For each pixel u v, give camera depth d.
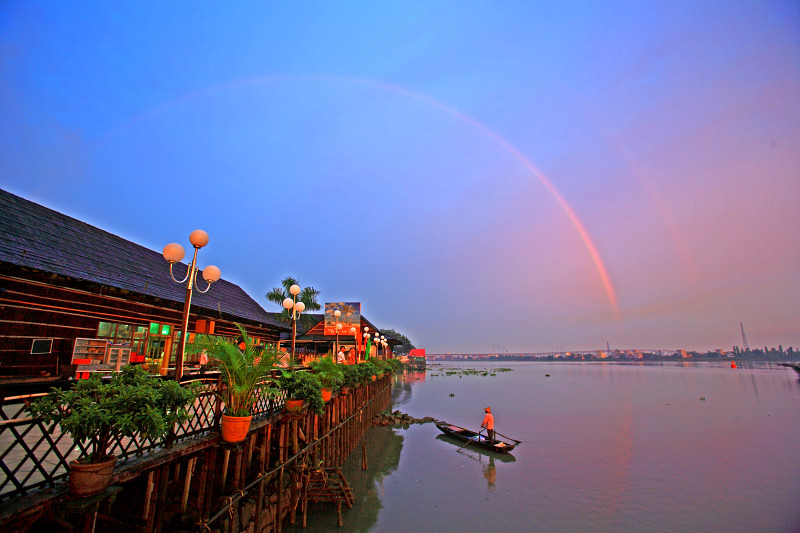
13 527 4.12
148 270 16.47
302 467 11.61
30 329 10.90
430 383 70.50
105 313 13.19
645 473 17.16
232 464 10.10
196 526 7.05
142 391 4.99
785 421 30.28
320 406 11.67
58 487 4.68
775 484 15.87
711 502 14.00
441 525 11.89
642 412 35.25
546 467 18.06
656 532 11.70
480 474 16.97
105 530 6.66
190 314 16.92
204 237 8.41
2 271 9.72
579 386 64.62
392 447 21.53
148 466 5.55
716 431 26.58
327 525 11.65
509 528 11.79
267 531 9.98
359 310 27.56
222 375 7.79
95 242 14.72
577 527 11.98
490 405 40.19
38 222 12.60
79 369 11.85
